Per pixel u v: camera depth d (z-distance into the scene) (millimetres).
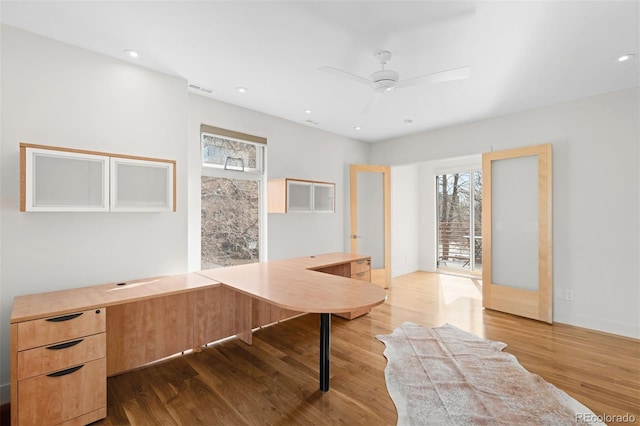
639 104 3209
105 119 2611
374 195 5633
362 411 2061
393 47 2428
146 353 2672
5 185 2193
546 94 3422
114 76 2652
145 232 2848
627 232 3281
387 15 2021
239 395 2256
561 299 3695
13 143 2219
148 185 2602
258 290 2404
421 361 2707
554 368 2596
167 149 2957
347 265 4109
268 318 3584
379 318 3865
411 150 5246
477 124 4422
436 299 4723
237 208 3955
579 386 2326
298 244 4594
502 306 4102
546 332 3395
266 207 4133
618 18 2041
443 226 7004
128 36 2316
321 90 3318
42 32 2275
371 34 2248
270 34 2264
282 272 3115
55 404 1858
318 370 2625
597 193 3455
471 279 6141
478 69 2807
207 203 3650
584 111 3523
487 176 4258
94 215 2572
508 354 2844
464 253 6680
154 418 2012
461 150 4602
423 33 2232
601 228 3434
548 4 1907
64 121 2422
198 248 3443
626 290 3291
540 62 2676
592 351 2918
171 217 3004
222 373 2574
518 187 4020
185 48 2480
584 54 2533
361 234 5652
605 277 3412
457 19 2062
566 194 3656
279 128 4301
